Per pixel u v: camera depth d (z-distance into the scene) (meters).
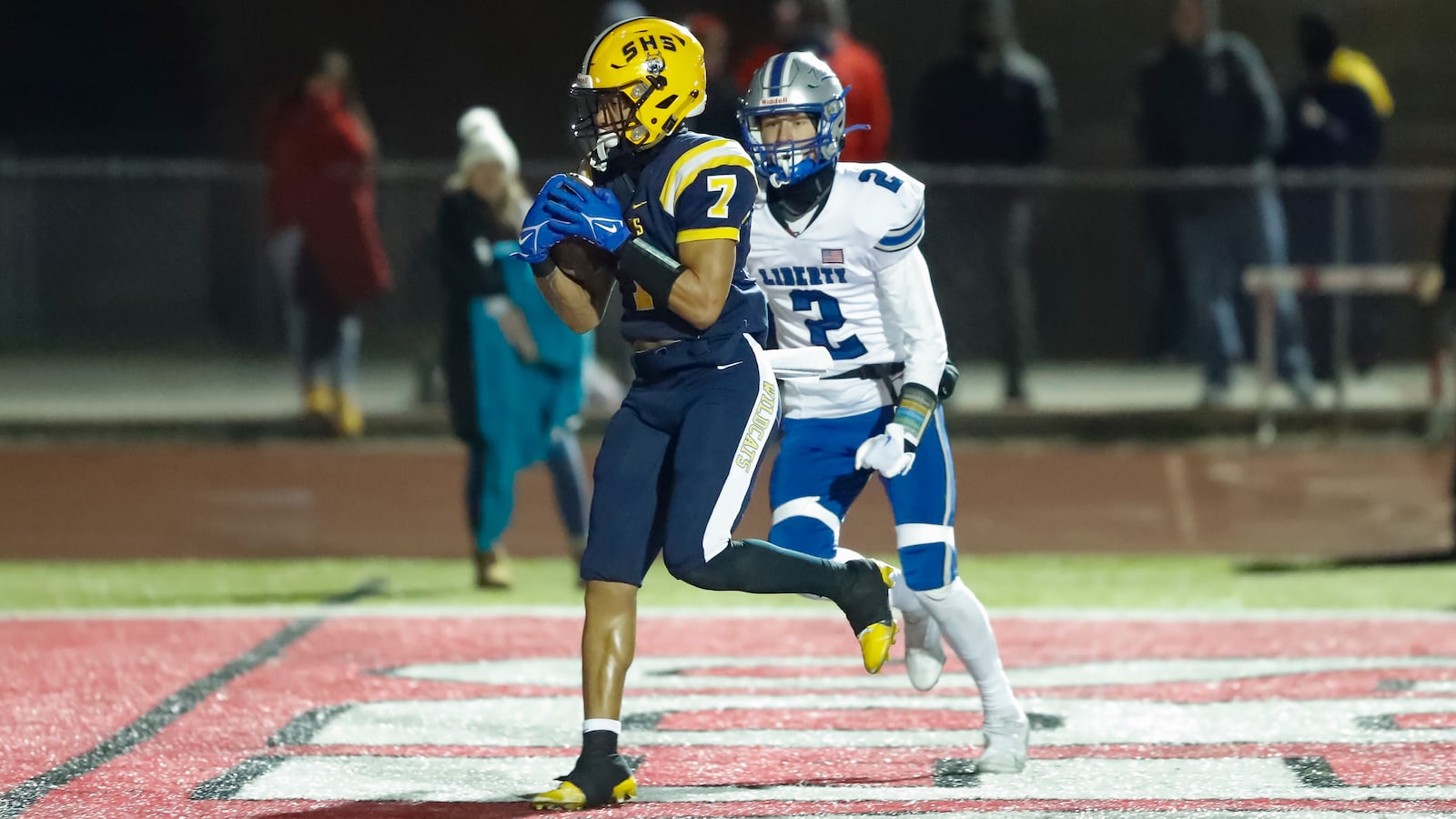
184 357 60.66
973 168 45.88
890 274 16.77
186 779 17.33
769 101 16.38
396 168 45.41
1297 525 34.59
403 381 54.72
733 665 22.88
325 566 31.52
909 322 16.81
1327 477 39.44
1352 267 47.66
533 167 48.38
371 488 39.06
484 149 27.38
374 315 57.88
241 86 72.12
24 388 53.03
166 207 60.66
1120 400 48.84
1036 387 52.31
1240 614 25.83
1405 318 53.28
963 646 17.41
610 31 16.06
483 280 27.70
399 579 30.20
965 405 45.88
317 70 45.88
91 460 42.31
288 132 45.12
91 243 60.41
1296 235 47.44
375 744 18.80
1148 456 42.34
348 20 71.56
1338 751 18.11
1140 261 59.72
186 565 31.58
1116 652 23.48
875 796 16.52
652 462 16.25
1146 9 67.19
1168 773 17.33
